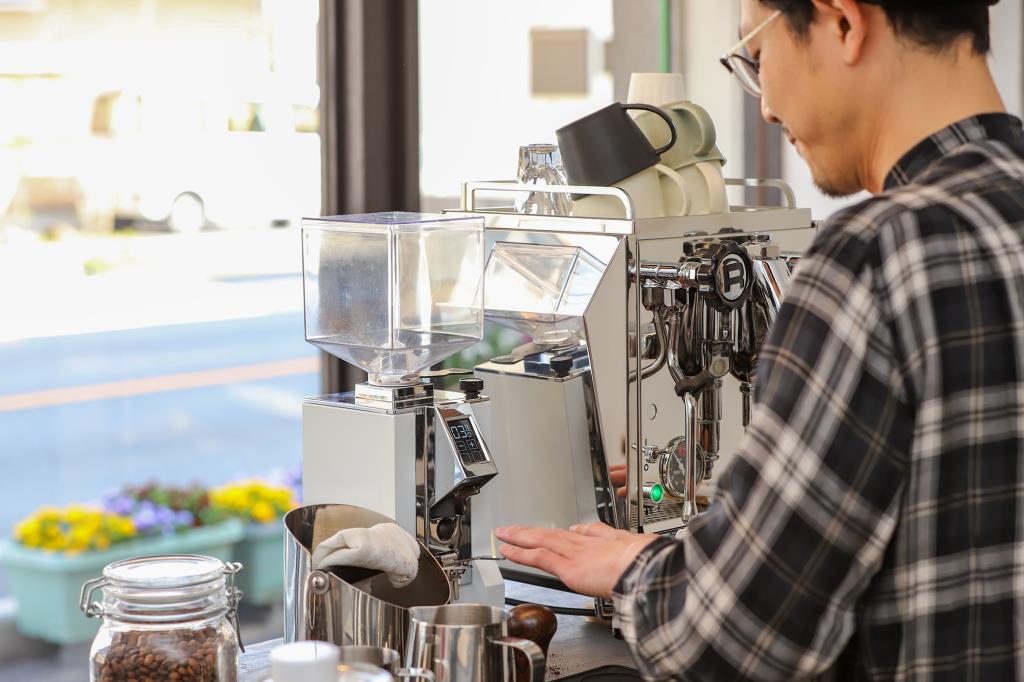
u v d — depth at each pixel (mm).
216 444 3898
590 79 2926
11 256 2846
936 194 835
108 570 1132
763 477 829
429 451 1354
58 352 3910
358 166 2199
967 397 804
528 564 1036
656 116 1582
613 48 2965
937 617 824
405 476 1331
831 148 953
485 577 1429
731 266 1425
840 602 822
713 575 847
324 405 1379
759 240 1548
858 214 840
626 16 2982
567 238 1488
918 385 802
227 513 3395
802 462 813
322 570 1187
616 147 1518
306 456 1402
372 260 1321
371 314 1329
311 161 2389
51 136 2701
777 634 826
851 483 806
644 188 1537
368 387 1362
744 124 3170
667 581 894
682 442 1530
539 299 1492
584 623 1509
